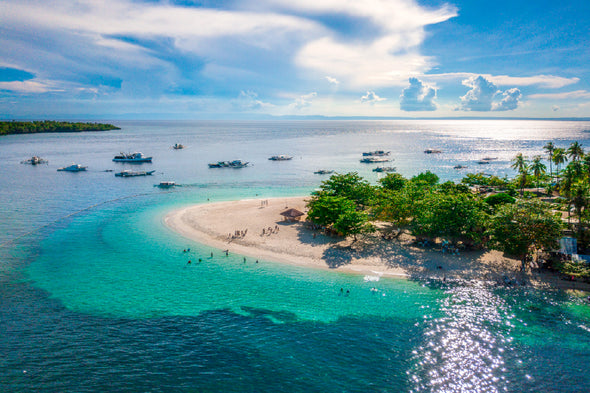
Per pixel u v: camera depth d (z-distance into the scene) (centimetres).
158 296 5278
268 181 15025
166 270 6162
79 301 5128
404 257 6550
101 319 4678
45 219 9238
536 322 4594
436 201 7050
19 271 6103
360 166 19712
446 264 6222
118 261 6544
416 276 5856
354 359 3950
